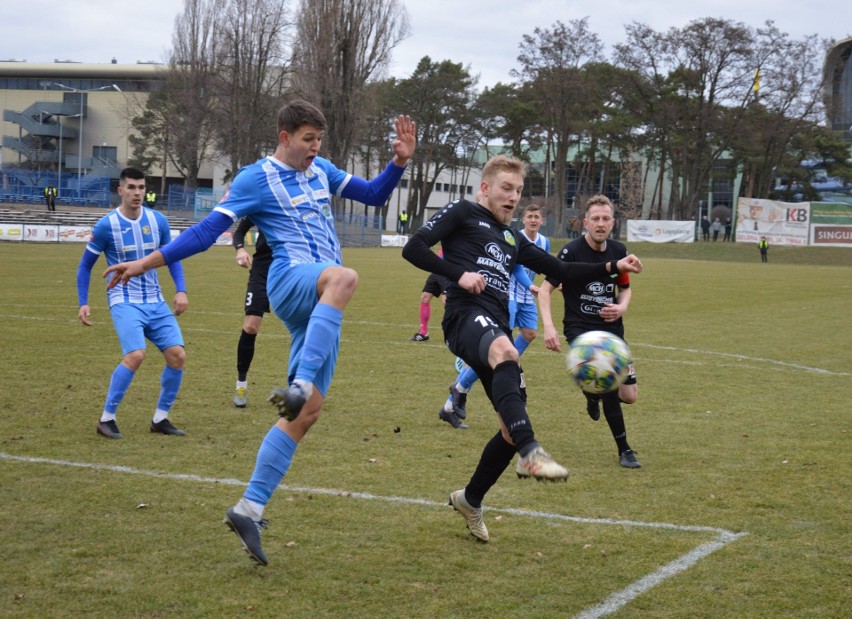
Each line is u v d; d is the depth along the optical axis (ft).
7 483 17.08
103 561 13.16
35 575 12.54
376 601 11.95
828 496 17.39
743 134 213.66
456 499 14.42
